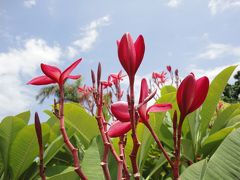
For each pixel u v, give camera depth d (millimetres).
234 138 332
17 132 554
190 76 234
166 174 622
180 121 240
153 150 635
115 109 253
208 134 642
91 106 624
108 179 270
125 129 261
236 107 605
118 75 499
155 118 490
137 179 230
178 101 240
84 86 723
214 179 315
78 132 604
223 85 593
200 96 236
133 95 232
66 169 505
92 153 436
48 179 426
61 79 301
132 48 231
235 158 320
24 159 546
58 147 541
